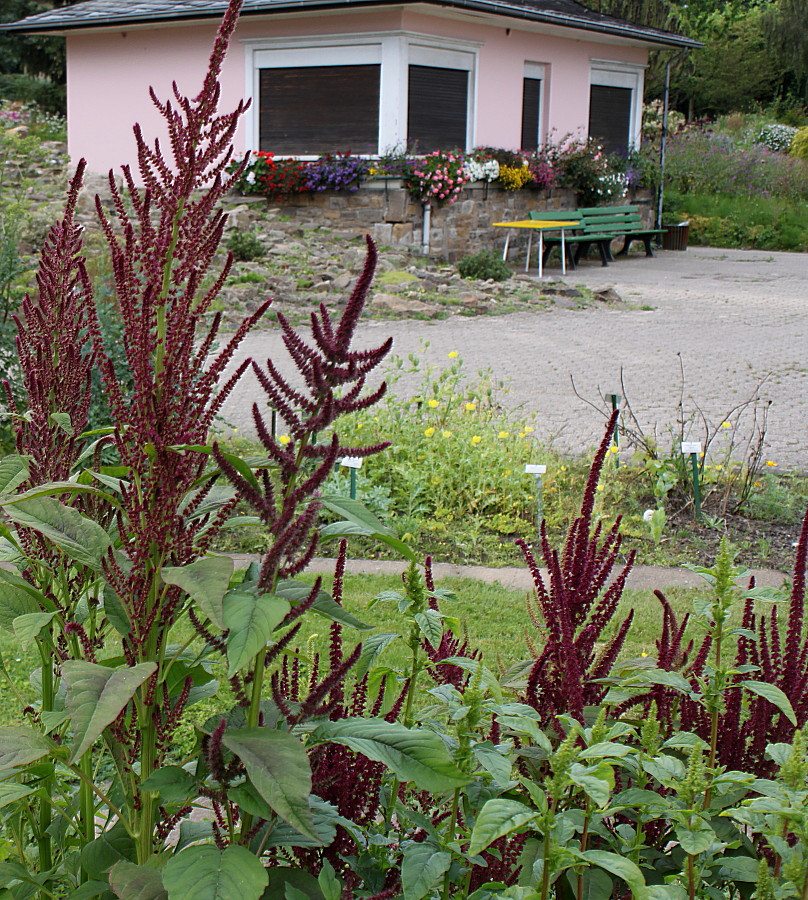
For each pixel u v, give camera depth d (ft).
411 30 61.67
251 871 5.80
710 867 7.14
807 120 132.26
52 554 7.96
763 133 119.85
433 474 24.21
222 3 64.80
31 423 8.39
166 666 7.13
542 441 29.25
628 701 8.06
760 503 24.04
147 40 70.23
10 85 114.83
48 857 8.58
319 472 6.20
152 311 6.75
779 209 90.99
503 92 69.82
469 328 47.75
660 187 83.35
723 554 7.50
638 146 84.23
